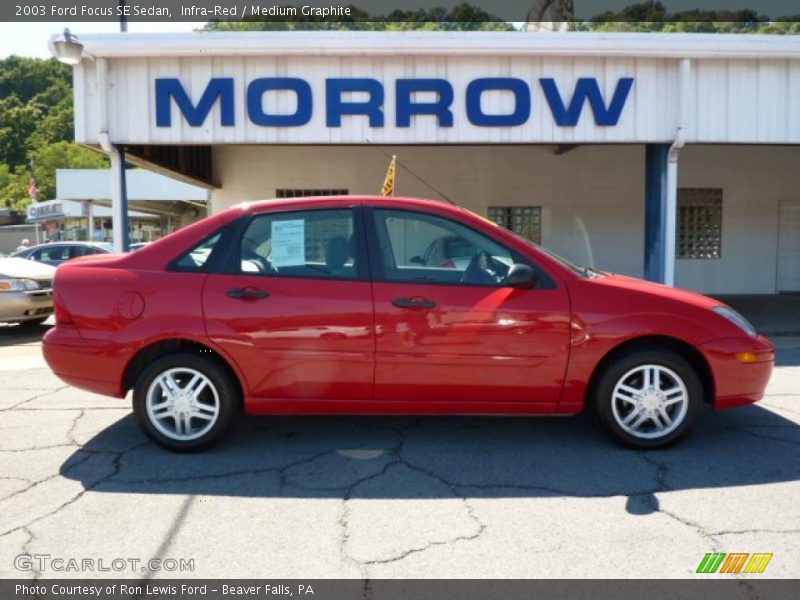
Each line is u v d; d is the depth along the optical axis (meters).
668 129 8.88
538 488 3.58
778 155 14.38
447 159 14.60
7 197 70.50
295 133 8.83
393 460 4.01
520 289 3.97
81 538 3.03
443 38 8.51
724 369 4.01
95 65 8.60
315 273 4.04
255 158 14.62
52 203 31.39
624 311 3.97
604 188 14.59
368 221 4.11
